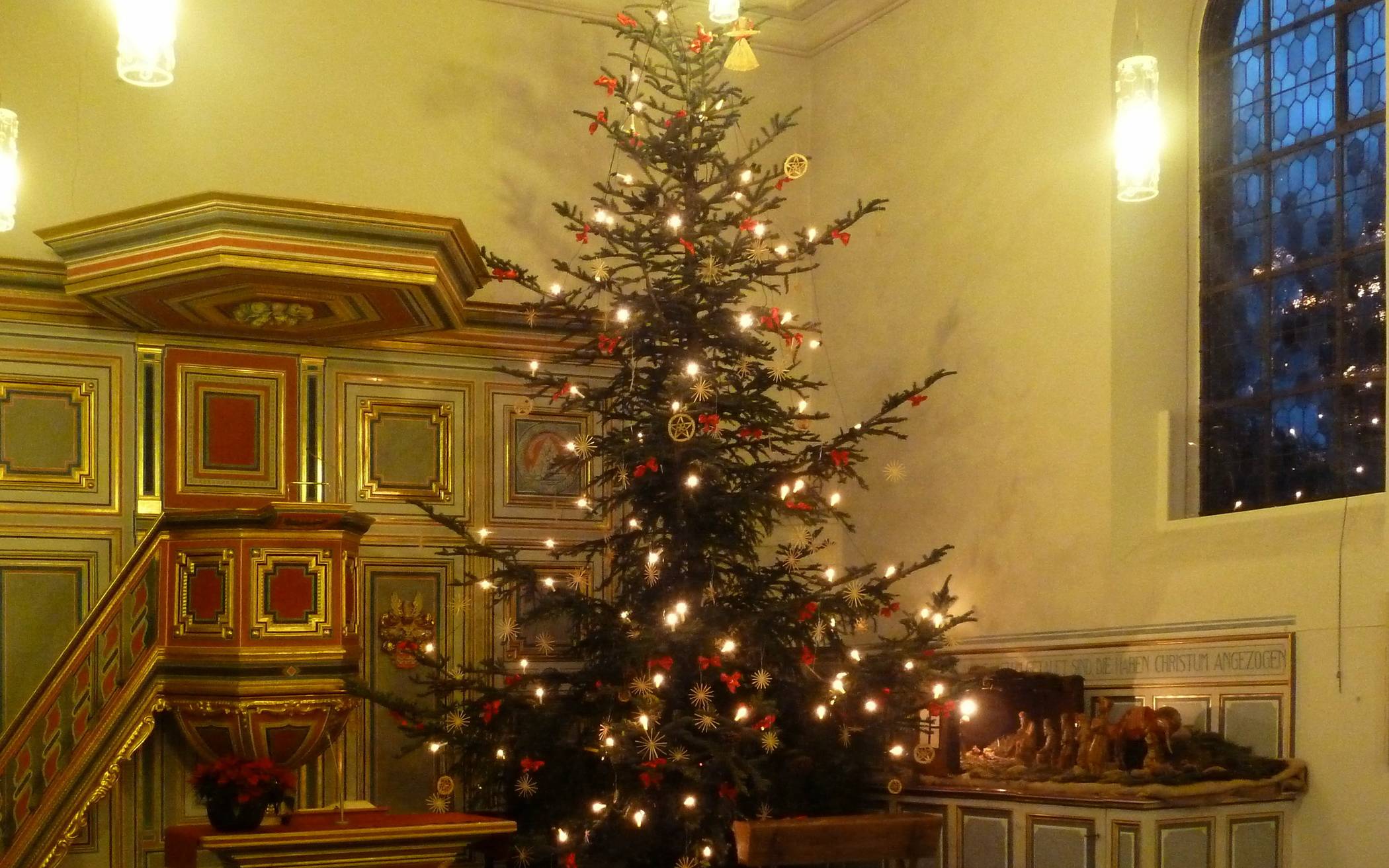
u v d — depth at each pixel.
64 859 7.96
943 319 9.41
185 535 7.72
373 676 8.77
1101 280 8.24
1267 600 7.20
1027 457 8.65
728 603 7.89
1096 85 8.42
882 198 9.20
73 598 8.22
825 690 7.51
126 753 7.58
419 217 7.30
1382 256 7.31
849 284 10.28
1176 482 8.20
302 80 9.37
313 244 7.20
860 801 8.09
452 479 9.15
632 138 8.04
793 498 7.74
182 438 8.50
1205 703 7.46
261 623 7.52
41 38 8.79
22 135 8.68
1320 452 7.55
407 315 8.18
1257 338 8.00
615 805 7.36
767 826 6.84
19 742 7.47
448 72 9.73
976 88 9.30
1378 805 6.59
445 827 6.91
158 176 8.97
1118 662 7.95
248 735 7.45
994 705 7.84
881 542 9.78
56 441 8.25
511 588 8.13
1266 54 8.11
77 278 7.54
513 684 7.80
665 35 8.40
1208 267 8.34
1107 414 8.12
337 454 8.88
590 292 8.22
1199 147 8.44
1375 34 7.50
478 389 9.28
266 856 6.54
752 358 8.38
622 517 9.39
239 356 8.69
